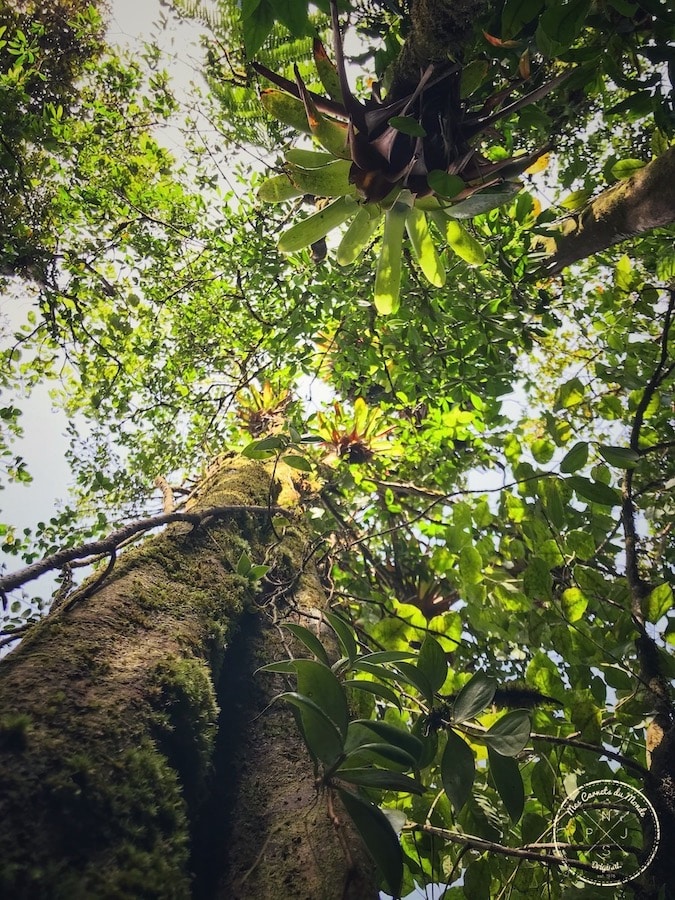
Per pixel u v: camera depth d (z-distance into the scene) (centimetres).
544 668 189
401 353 344
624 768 182
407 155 159
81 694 119
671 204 199
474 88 163
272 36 238
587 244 250
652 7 144
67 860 89
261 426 457
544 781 169
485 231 272
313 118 152
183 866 106
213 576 200
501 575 222
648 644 187
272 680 186
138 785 108
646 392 210
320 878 118
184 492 386
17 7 352
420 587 396
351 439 378
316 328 341
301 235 189
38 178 357
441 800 174
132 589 169
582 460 191
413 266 290
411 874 175
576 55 163
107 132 356
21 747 100
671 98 183
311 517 311
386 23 219
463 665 296
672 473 267
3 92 303
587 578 204
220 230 339
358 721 121
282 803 140
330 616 155
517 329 292
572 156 340
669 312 222
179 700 134
